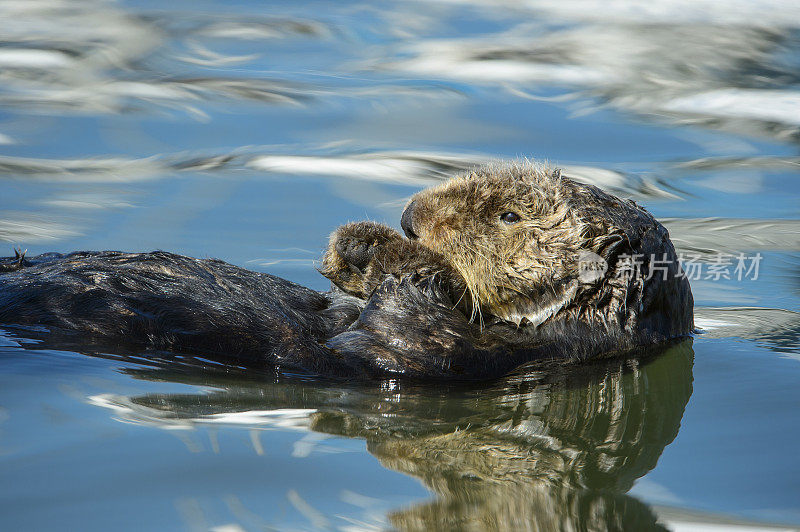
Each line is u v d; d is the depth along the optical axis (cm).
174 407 1288
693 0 5638
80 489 1019
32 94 3578
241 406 1324
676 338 1752
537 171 1691
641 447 1279
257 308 1523
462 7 5456
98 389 1316
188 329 1468
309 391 1427
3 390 1279
